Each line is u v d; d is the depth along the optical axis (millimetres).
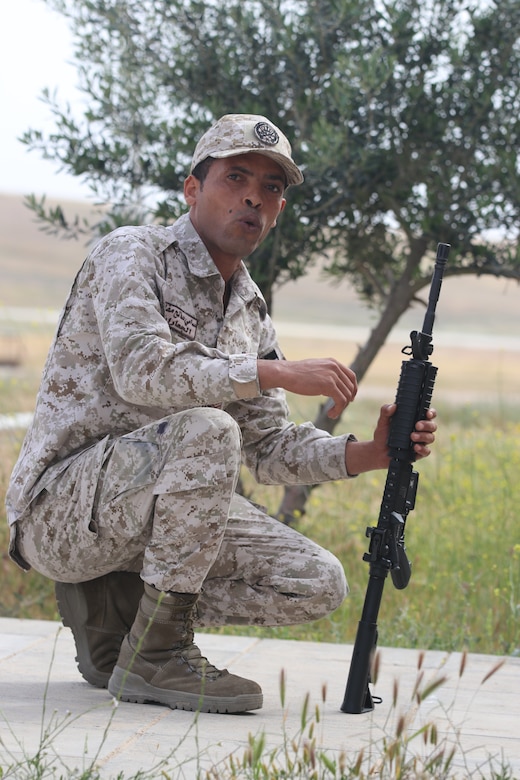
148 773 2406
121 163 6102
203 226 3303
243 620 3297
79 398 3209
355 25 6133
